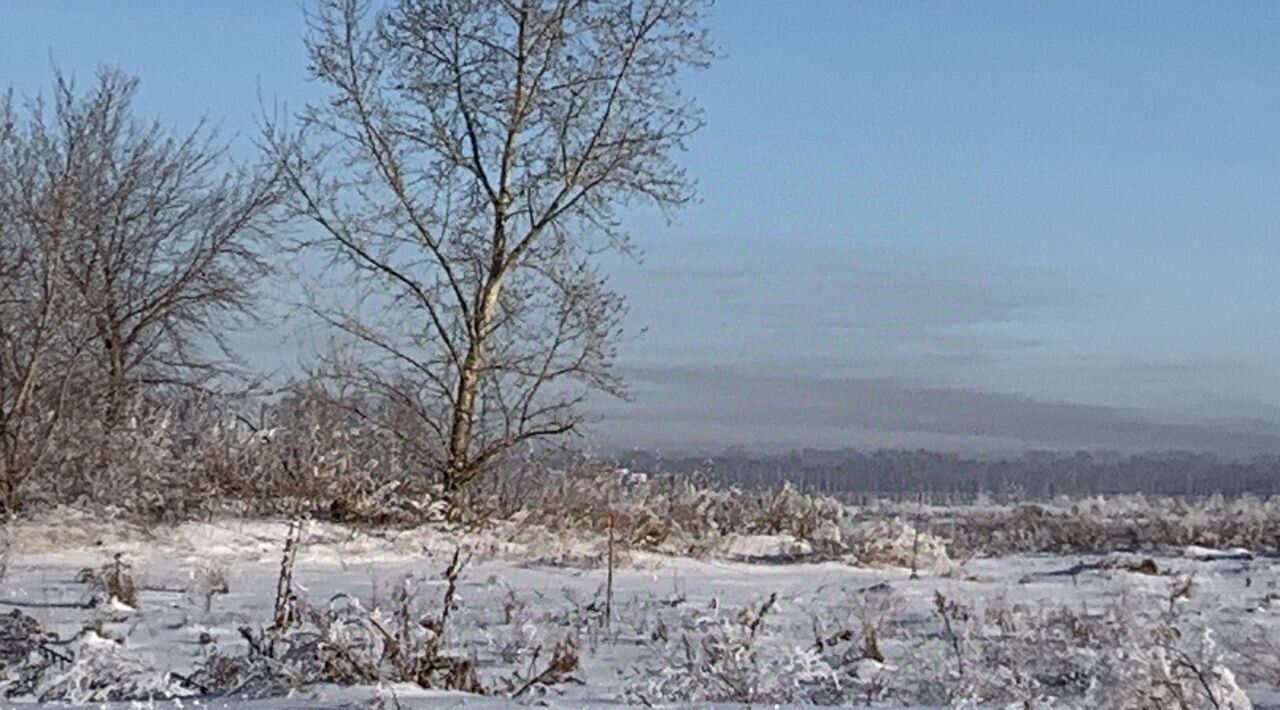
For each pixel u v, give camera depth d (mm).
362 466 21750
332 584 14852
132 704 7074
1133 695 7246
